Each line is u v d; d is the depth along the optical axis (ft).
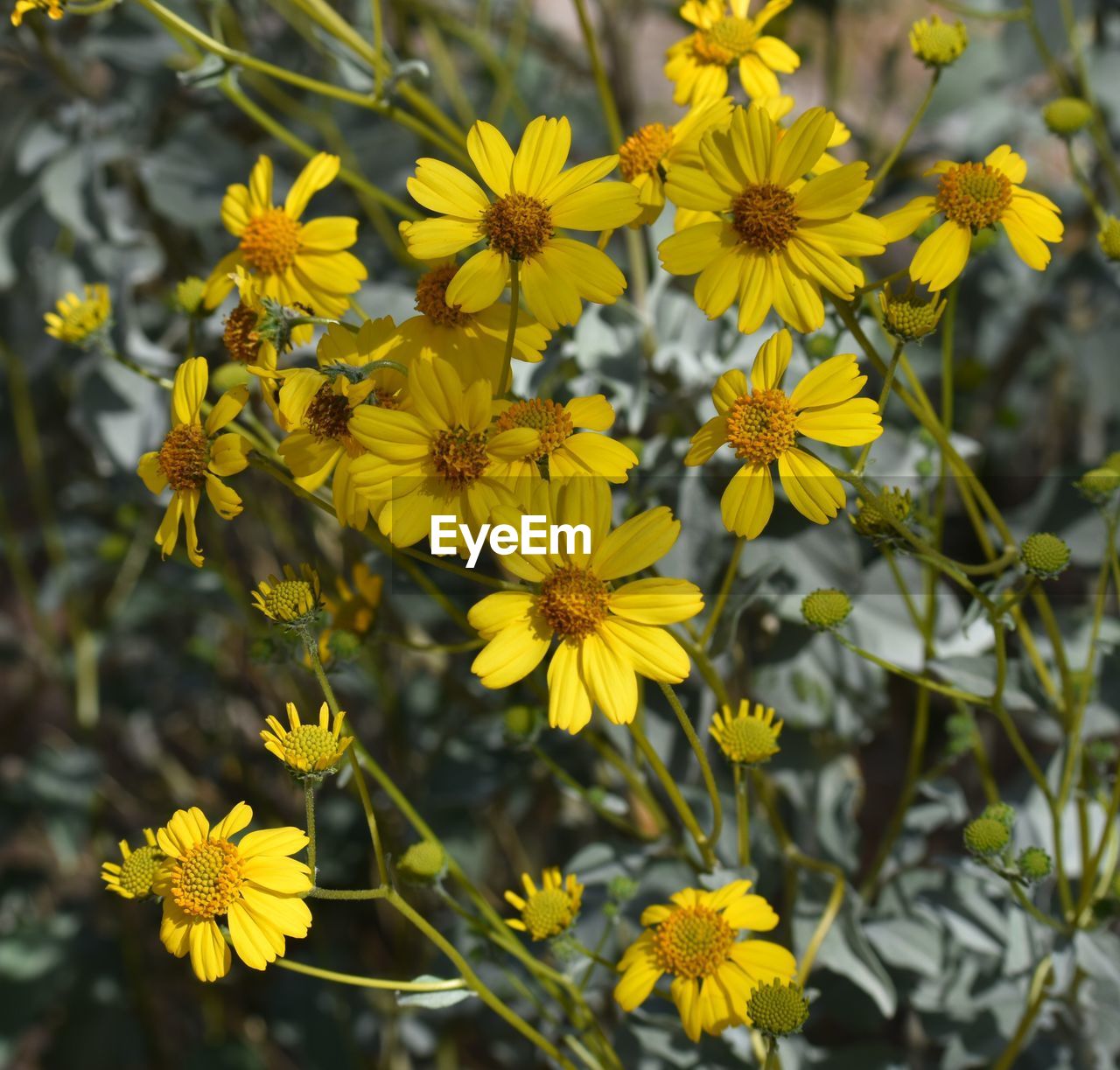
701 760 1.50
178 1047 2.58
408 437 1.45
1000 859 1.63
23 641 2.81
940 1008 1.82
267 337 1.50
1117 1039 1.78
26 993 2.45
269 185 1.61
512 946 1.60
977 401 2.59
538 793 2.20
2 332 2.25
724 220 1.48
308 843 1.46
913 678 1.57
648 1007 1.71
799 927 1.77
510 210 1.47
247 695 2.60
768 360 1.48
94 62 2.22
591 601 1.45
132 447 2.04
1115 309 2.29
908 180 2.27
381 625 1.66
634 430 1.74
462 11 2.41
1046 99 2.41
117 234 2.07
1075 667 1.90
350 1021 2.29
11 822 2.55
